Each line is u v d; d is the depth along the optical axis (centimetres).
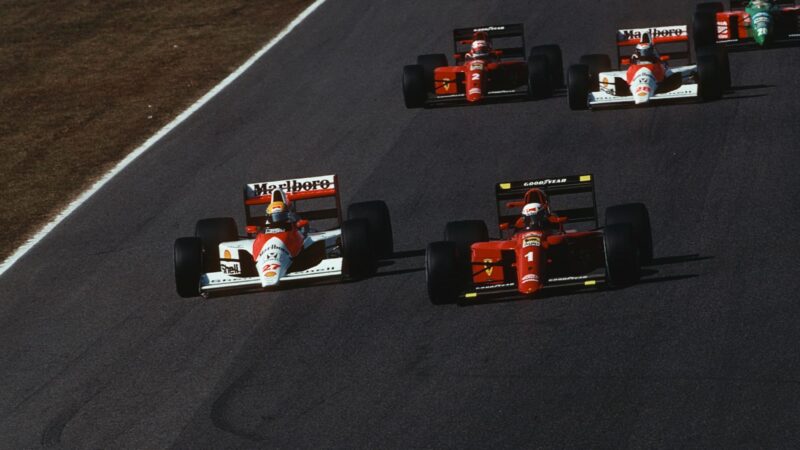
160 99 10888
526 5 12769
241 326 5838
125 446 4778
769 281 5562
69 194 8650
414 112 9625
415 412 4716
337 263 6059
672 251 6141
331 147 8975
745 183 7088
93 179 8938
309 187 6625
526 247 5631
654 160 7756
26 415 5212
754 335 4994
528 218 5862
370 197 7800
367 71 11019
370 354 5297
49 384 5516
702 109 8725
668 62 10500
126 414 5072
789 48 10250
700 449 4169
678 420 4378
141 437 4834
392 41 11938
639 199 7075
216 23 13500
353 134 9219
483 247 5794
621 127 8550
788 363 4709
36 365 5766
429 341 5344
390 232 6625
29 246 7656
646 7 12269
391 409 4766
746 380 4609
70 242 7638
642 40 9081
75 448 4822
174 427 4878
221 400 5062
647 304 5441
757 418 4322
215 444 4675
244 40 12662
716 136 8062
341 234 6197
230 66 11762
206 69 11738
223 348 5609
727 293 5472
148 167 9056
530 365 4975
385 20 12738
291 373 5225
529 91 9631
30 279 7056
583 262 6069
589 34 11481
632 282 5638
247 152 9119
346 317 5756
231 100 10600
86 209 8275
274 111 10119
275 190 6356
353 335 5531
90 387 5409
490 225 6950
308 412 4838
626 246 5472
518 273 5559
